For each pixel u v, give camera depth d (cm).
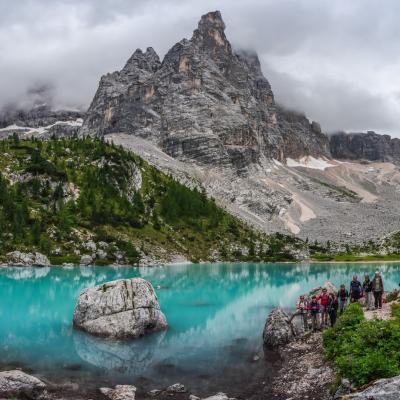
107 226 17300
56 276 10256
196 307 6694
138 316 4722
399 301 4578
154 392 3117
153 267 14038
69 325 5094
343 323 3462
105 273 11281
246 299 7600
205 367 3688
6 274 10438
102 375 3469
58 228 15462
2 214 15188
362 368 2420
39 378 3350
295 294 8338
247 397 3030
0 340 4412
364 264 18625
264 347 4272
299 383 3117
